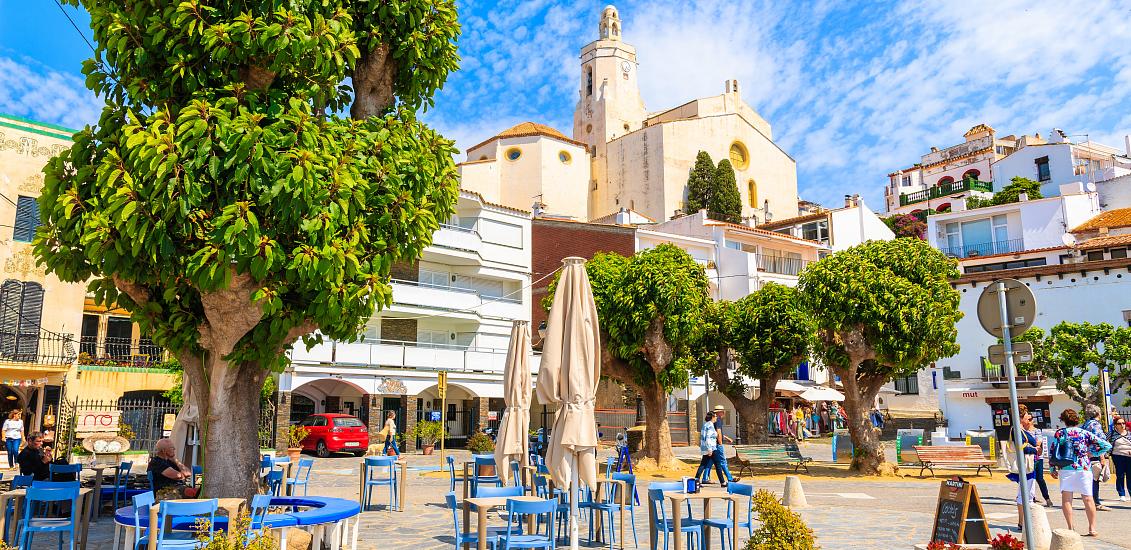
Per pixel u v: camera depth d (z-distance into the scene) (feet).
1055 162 217.97
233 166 26.23
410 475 69.36
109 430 88.43
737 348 86.69
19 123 87.04
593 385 28.58
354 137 29.43
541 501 26.91
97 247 26.03
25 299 84.89
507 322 127.75
